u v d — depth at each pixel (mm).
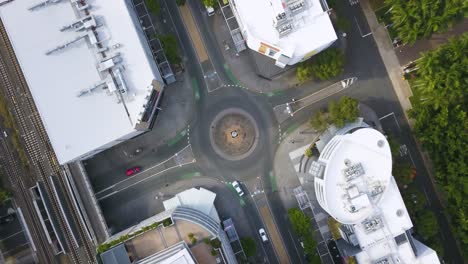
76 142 75438
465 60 75812
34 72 75562
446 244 87062
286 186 87000
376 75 86312
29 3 75750
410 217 82125
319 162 78438
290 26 73750
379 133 73562
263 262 87062
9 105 84188
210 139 87062
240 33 85125
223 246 75875
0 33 83500
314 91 86500
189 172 87062
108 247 74812
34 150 84375
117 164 86688
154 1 82250
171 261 68938
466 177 79438
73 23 74375
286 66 84312
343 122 80500
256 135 86875
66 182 83375
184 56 86625
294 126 86625
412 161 87062
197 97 86875
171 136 87000
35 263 85625
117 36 75688
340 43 86188
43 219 84375
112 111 75688
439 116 79438
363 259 75312
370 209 74000
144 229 74438
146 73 75625
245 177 87000
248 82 86875
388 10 83312
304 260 86938
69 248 84500
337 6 86688
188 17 86375
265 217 86812
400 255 75500
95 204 83500
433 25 76562
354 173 73562
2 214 85688
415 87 86188
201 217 78875
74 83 75750
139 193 87000
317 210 86812
